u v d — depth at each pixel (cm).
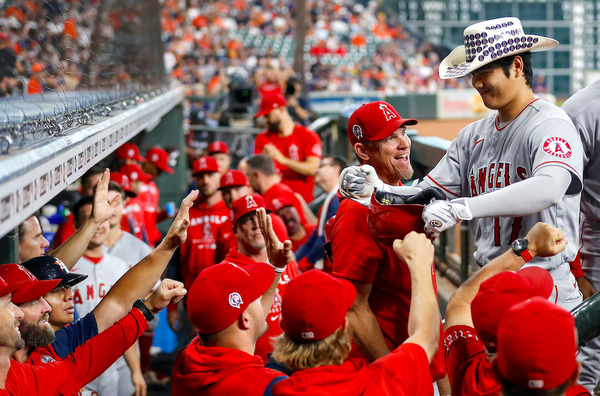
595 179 359
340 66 2856
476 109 1939
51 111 313
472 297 265
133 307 319
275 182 652
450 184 335
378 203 277
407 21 3098
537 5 2845
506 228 309
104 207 367
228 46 2783
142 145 1139
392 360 244
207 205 619
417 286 262
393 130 313
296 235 617
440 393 315
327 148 1065
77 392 300
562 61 2820
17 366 276
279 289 441
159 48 1214
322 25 3102
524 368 191
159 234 775
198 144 1162
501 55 293
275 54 2758
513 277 232
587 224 371
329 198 573
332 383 237
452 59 336
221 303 268
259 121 1148
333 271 306
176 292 321
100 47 517
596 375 351
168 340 694
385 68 2773
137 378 498
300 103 1316
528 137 295
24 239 396
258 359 270
